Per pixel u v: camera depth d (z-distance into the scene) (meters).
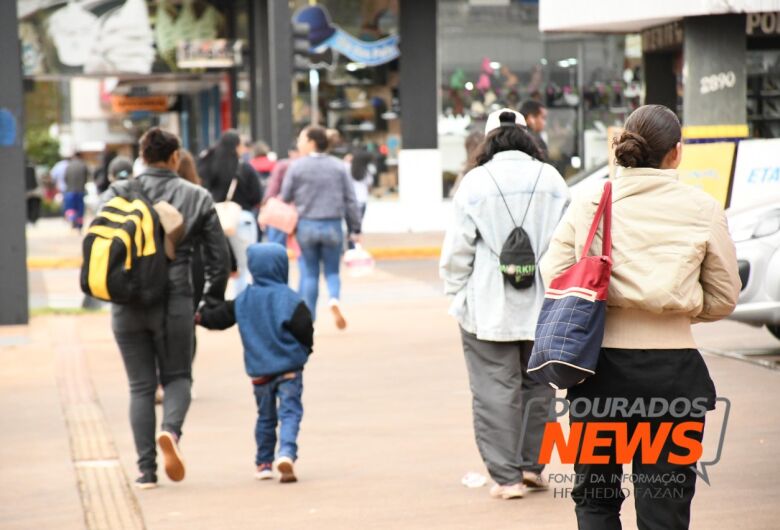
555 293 11.92
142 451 19.02
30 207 99.19
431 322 36.28
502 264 16.98
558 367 11.60
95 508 17.86
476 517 16.62
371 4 69.12
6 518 17.41
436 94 67.12
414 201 67.62
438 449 20.75
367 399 25.17
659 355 11.78
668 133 11.95
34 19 72.88
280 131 50.34
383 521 16.62
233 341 33.56
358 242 34.06
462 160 67.75
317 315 38.31
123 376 28.58
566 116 66.62
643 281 11.62
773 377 25.17
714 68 38.09
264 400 19.25
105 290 18.19
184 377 19.17
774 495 16.95
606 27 43.72
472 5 66.69
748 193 31.34
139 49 74.19
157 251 18.36
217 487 18.89
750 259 26.12
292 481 18.98
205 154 39.28
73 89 146.25
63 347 33.16
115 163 29.16
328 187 33.16
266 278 19.12
